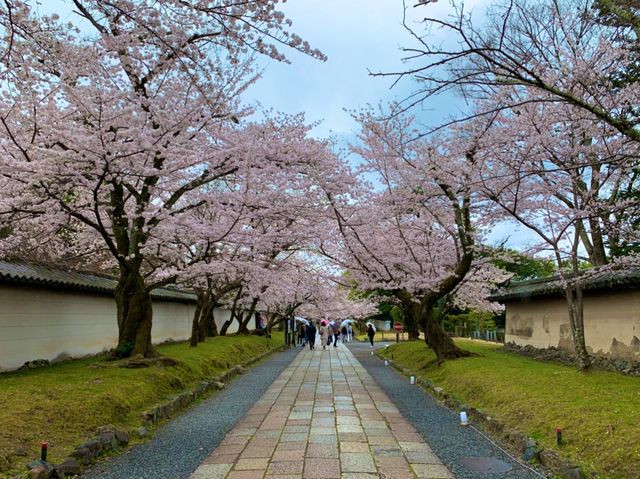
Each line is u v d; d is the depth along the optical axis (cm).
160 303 1628
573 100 371
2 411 533
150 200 1031
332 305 2445
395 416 736
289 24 489
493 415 645
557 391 651
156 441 587
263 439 597
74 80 703
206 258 1014
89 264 1468
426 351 1438
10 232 1107
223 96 884
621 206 739
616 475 403
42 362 941
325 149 944
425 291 1302
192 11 478
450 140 988
